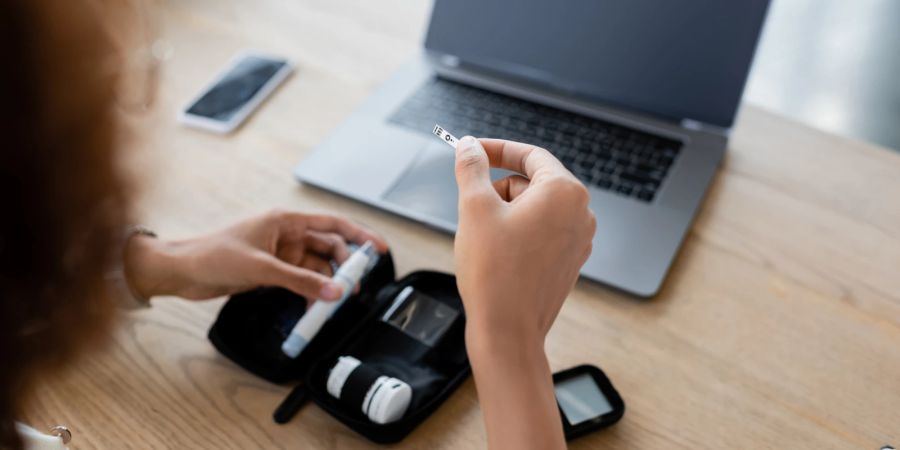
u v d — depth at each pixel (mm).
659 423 650
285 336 713
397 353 687
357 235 770
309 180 874
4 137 279
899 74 1864
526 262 506
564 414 641
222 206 868
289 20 1139
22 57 271
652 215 804
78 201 313
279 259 758
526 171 579
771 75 1886
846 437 635
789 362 690
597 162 864
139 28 323
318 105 1001
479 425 650
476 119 929
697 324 726
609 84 923
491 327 500
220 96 1000
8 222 298
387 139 916
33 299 329
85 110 295
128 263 718
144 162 351
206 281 722
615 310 743
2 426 374
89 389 685
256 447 641
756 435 640
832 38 1976
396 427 624
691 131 892
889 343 702
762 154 901
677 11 886
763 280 762
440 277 741
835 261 776
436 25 1008
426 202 838
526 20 960
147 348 718
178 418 662
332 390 646
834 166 881
